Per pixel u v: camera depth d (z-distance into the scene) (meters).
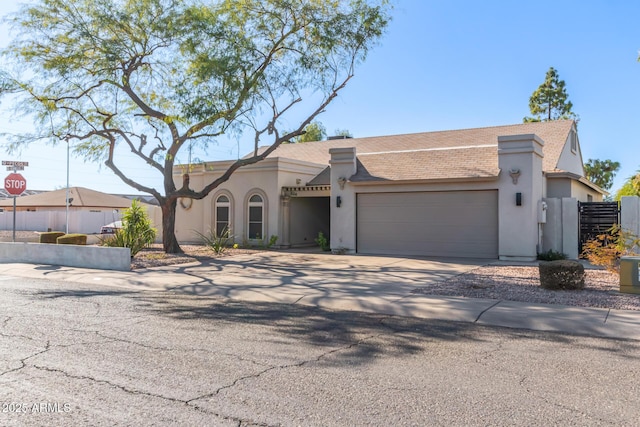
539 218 17.14
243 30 18.05
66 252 16.11
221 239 21.30
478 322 8.10
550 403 4.52
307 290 11.00
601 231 17.00
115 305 9.54
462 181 17.58
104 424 4.00
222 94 17.11
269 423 4.05
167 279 12.90
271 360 5.86
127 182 19.56
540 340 6.91
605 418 4.19
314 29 17.66
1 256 17.72
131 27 17.50
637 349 6.42
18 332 7.20
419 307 8.99
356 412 4.30
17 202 39.88
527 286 11.01
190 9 17.36
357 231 19.77
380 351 6.31
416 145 26.00
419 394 4.74
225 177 19.42
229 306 9.59
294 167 23.75
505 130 24.92
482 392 4.80
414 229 18.72
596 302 9.08
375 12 17.67
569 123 23.92
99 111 19.52
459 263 16.08
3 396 4.62
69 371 5.38
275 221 22.69
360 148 27.58
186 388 4.87
